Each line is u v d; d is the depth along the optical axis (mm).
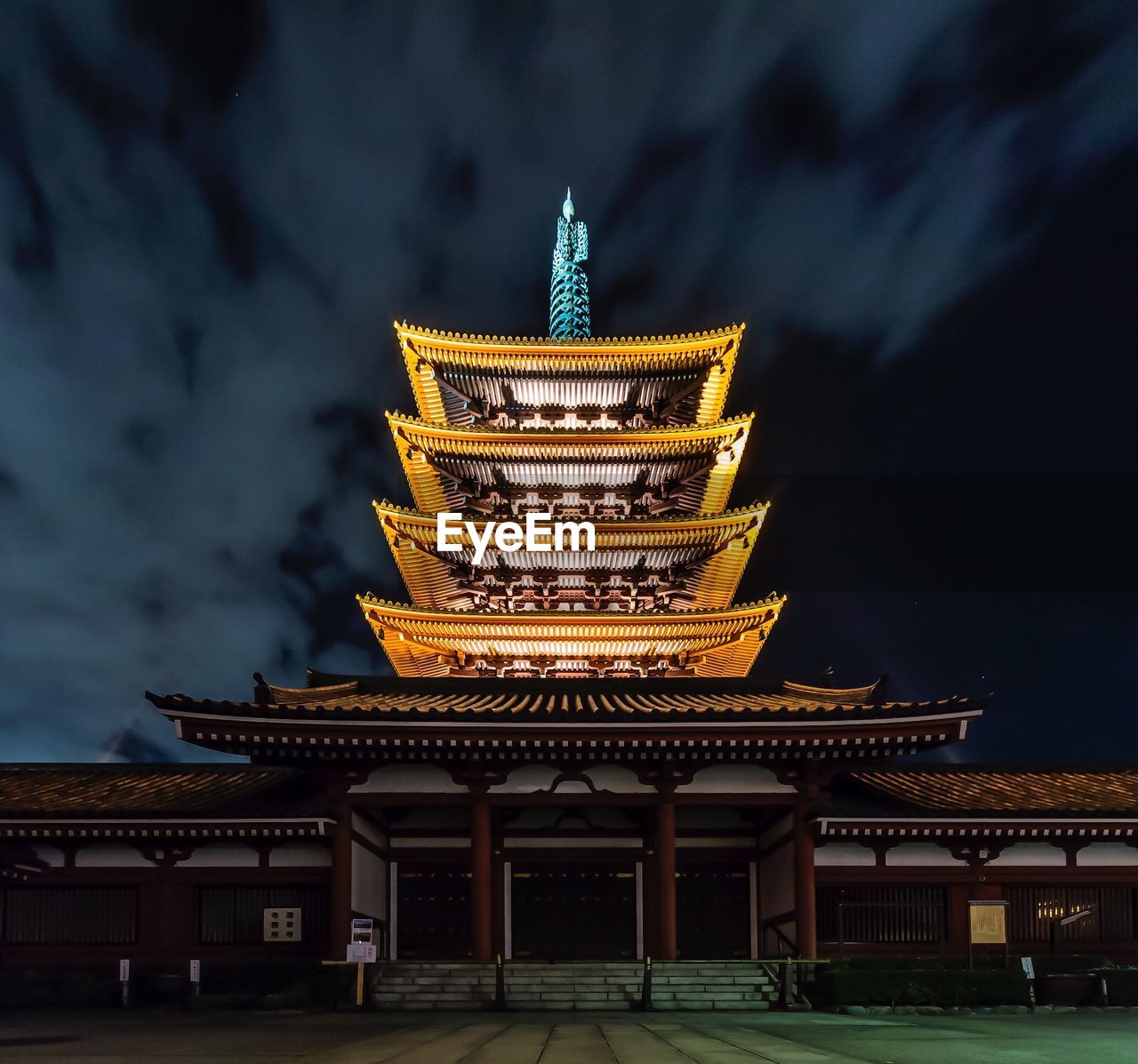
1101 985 23766
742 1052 14891
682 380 46312
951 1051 15164
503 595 46688
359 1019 21062
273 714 24609
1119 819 25844
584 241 54875
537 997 23531
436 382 47312
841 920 25406
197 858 26234
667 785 26312
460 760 26188
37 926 26078
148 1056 14602
